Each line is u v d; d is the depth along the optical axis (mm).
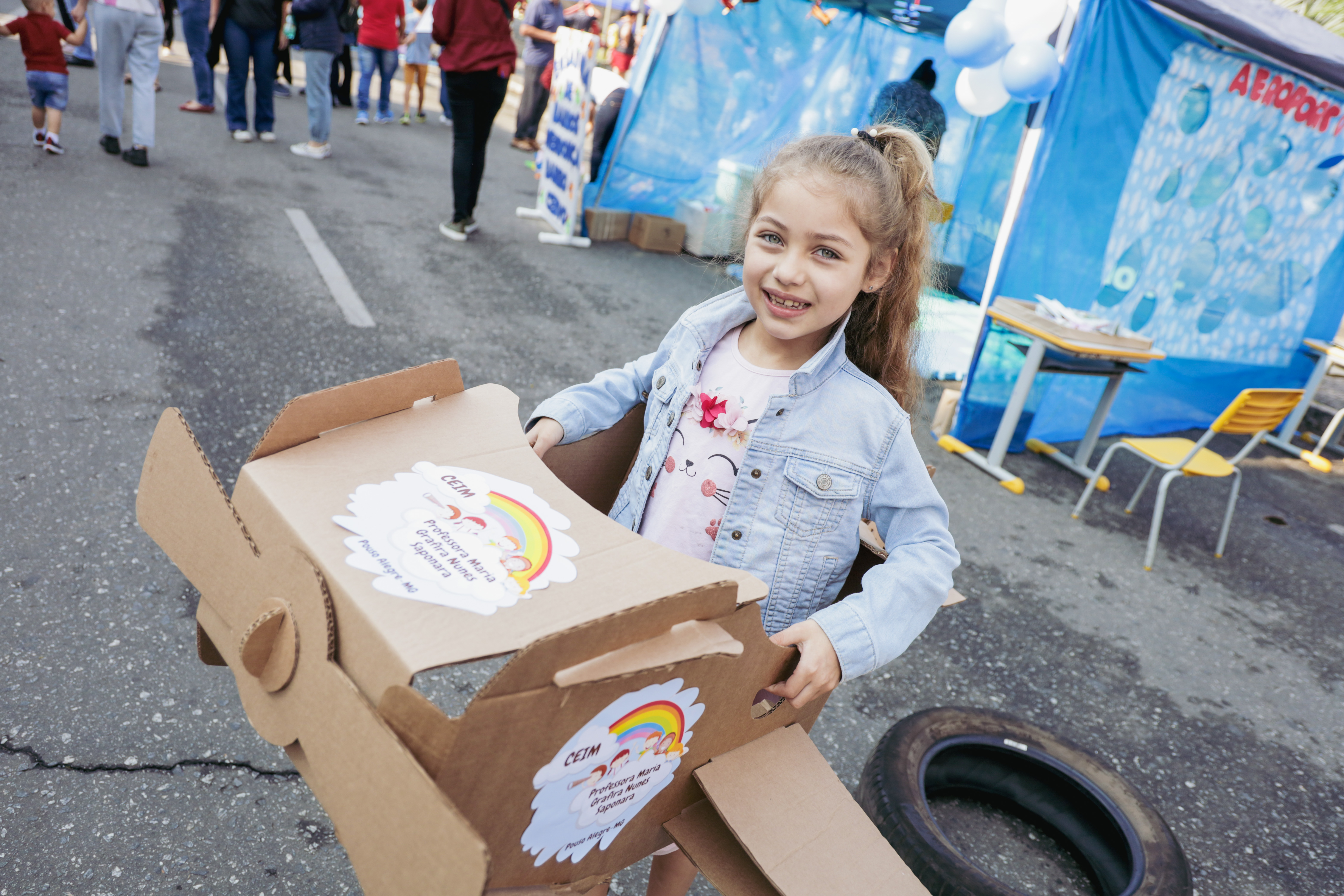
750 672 891
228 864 1685
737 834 854
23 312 3547
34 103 5586
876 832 918
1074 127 4277
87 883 1583
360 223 5828
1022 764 2252
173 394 3236
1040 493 4566
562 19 9648
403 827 591
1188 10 4102
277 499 841
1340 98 5195
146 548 2463
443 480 966
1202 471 3951
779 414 1212
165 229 4828
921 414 1396
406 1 9492
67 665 2033
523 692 629
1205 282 5453
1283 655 3473
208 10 7594
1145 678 3088
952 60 4734
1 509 2459
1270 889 2273
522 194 7805
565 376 4242
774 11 6496
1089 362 4680
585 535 940
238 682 799
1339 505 5402
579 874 876
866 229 1088
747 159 7020
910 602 1073
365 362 3848
